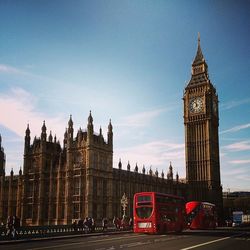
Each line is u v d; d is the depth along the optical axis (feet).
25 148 362.12
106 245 130.41
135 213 199.41
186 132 518.78
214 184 498.28
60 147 369.91
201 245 128.77
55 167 344.28
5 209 375.86
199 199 491.31
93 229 226.38
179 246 124.88
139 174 400.06
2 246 135.64
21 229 179.93
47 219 338.75
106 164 336.08
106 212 328.08
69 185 325.01
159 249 114.32
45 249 118.42
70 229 222.07
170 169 489.26
